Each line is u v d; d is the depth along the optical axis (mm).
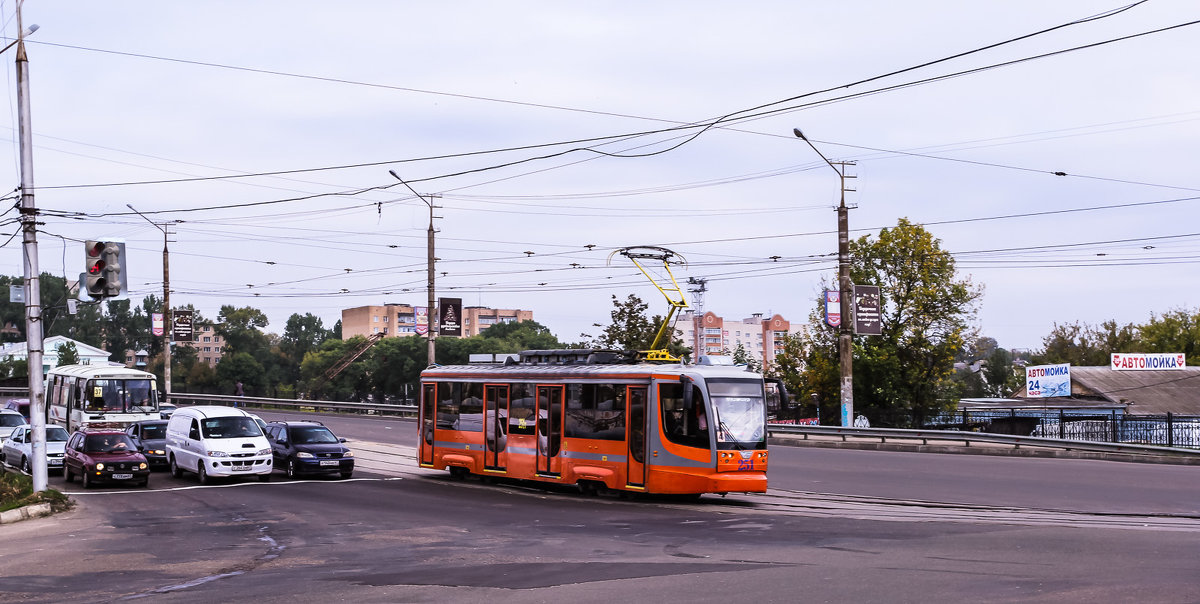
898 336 53562
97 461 29609
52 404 46844
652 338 54594
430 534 18422
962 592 11312
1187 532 16422
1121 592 11086
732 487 23094
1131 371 73000
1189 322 98312
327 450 32094
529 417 28016
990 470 29578
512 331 136375
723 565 13742
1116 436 44406
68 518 22797
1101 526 17578
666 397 24156
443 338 112625
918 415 53375
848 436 43438
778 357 57500
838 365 54156
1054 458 33969
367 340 114562
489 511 22531
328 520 21266
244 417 32531
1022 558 13867
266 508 24094
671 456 23766
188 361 141750
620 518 20688
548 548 16141
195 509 24219
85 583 13539
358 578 13367
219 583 13273
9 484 26906
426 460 32094
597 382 25938
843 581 12195
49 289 145000
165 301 63844
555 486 28828
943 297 53312
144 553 16609
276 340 177875
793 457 35469
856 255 54594
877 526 18109
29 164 25438
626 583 12430
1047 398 69312
